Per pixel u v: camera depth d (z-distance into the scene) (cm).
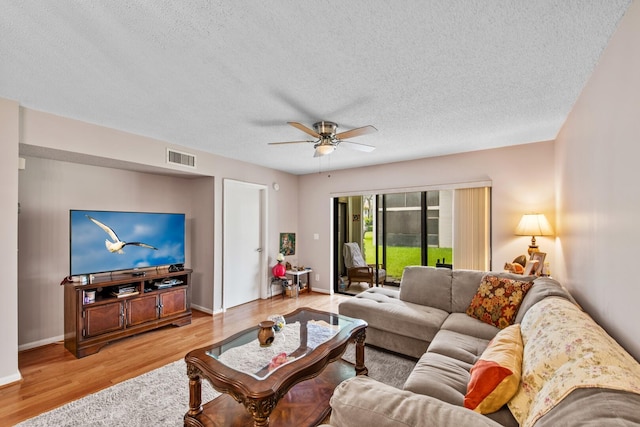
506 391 133
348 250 553
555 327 145
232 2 130
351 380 101
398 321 275
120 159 312
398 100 236
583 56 173
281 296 521
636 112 126
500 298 253
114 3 130
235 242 461
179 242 393
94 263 313
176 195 432
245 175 467
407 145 368
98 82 205
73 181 331
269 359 182
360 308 300
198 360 175
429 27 148
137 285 342
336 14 138
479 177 392
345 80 203
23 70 189
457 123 288
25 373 249
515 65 184
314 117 272
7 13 136
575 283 245
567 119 269
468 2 130
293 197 571
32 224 304
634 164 128
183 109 254
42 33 151
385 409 83
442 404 83
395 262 523
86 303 287
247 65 184
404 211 514
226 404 187
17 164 235
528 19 142
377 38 157
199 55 173
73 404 206
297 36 155
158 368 257
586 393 90
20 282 296
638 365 103
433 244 484
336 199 557
